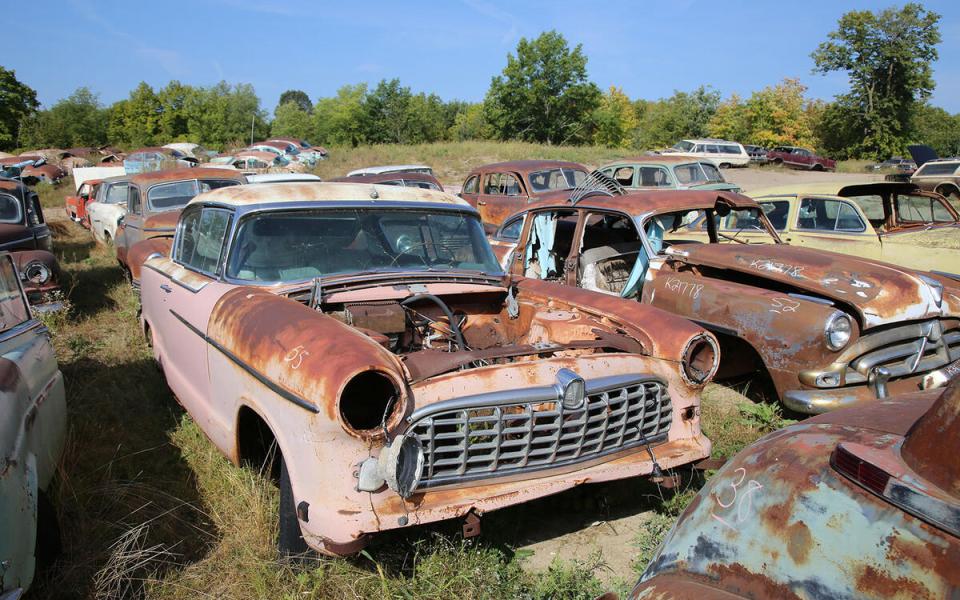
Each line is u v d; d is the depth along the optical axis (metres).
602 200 6.39
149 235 9.41
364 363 2.67
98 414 4.80
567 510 3.81
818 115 49.62
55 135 64.62
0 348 3.33
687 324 3.62
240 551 3.22
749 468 1.82
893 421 1.77
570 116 43.09
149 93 67.88
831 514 1.58
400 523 2.71
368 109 49.88
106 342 6.67
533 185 12.70
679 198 6.26
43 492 3.07
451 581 2.91
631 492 3.94
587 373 3.21
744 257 5.49
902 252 7.63
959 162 18.56
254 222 4.09
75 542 3.26
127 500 3.69
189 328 4.08
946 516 1.39
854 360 4.68
